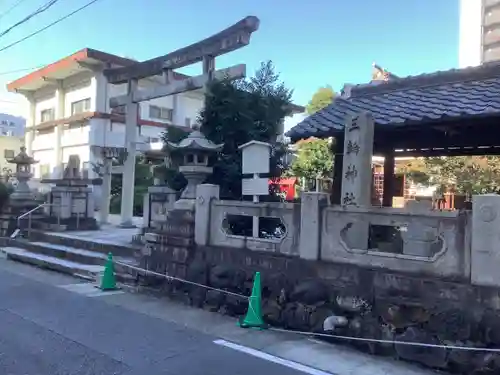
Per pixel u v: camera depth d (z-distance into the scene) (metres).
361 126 7.01
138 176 24.78
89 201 15.94
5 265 12.03
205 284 7.74
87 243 12.28
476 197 4.93
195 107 31.61
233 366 5.02
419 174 18.30
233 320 6.96
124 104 16.03
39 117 32.47
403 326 5.33
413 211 5.45
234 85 10.59
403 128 7.54
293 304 6.43
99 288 9.12
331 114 8.55
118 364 4.96
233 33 11.47
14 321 6.62
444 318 5.02
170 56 13.66
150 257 8.94
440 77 8.46
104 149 17.53
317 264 6.29
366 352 5.55
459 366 4.83
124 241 12.27
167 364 5.02
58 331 6.15
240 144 10.21
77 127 28.41
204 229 7.93
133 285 9.18
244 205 7.35
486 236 4.85
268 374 4.80
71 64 26.30
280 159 10.80
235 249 7.44
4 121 46.78
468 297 4.94
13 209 15.66
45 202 16.20
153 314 7.26
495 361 4.61
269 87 11.07
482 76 8.04
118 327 6.45
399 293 5.45
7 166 38.62
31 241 14.05
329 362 5.21
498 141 8.84
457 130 8.06
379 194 17.31
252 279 7.07
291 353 5.50
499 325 4.65
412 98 8.12
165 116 29.78
